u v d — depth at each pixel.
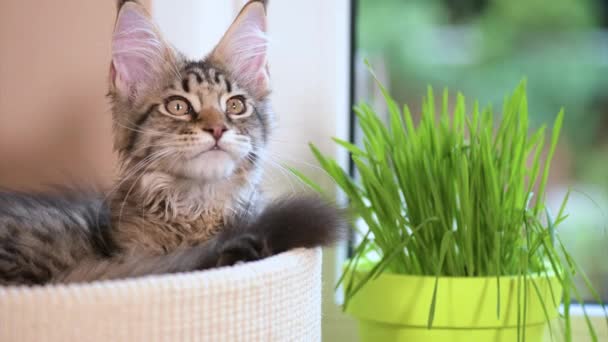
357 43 1.81
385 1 2.27
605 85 2.22
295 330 1.04
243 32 1.40
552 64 2.27
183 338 0.90
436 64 2.30
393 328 1.26
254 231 1.16
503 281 1.21
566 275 1.24
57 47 1.61
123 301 0.86
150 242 1.26
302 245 1.13
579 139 2.20
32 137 1.64
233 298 0.94
